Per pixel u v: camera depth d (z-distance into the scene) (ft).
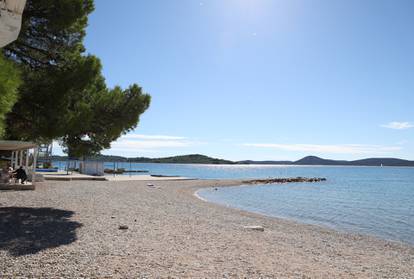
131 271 19.60
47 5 35.06
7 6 9.29
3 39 9.27
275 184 194.90
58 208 44.04
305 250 31.81
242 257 25.43
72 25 38.96
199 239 31.19
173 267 21.11
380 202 104.53
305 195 124.67
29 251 22.50
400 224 62.64
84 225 33.55
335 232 48.83
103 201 55.93
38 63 38.81
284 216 68.23
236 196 109.60
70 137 42.68
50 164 158.61
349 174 444.55
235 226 42.88
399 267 28.63
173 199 74.84
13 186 63.26
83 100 40.22
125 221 37.88
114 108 42.45
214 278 19.48
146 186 104.32
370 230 55.31
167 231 33.94
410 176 386.11
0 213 37.01
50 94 36.40
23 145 59.98
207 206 68.33
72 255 22.18
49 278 17.56
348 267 26.18
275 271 22.11
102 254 22.98
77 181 103.40
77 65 38.58
